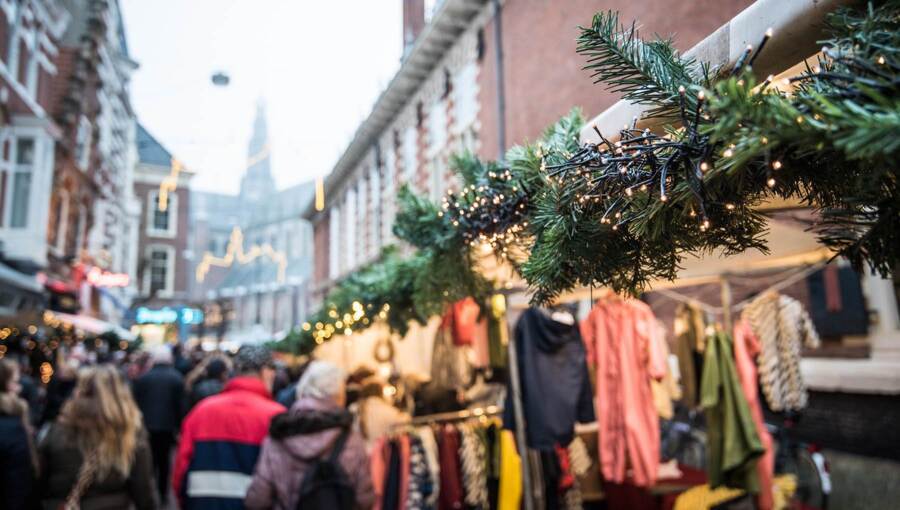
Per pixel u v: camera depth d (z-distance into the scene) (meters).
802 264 4.39
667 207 1.01
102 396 3.14
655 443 3.81
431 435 4.44
